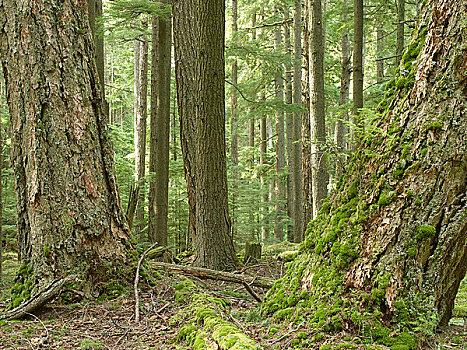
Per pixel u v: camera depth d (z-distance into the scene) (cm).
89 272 507
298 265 387
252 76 1747
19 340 372
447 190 302
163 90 1001
